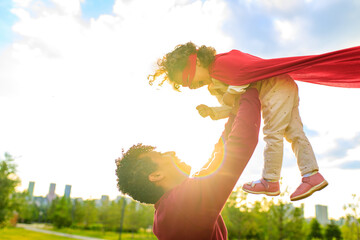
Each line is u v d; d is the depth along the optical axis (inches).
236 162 52.6
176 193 58.8
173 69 72.0
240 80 63.2
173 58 71.4
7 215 1099.3
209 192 53.1
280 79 65.3
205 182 54.4
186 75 71.6
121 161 67.9
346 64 62.1
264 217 1028.5
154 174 63.3
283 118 63.1
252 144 54.1
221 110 76.7
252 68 61.9
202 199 53.4
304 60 60.8
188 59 70.7
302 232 930.7
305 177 59.7
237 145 53.4
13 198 1131.3
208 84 76.3
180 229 55.7
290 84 65.5
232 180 52.8
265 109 65.4
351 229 768.9
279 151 62.6
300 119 65.6
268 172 63.4
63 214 2723.9
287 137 65.4
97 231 2544.3
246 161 53.4
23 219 3489.2
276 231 924.0
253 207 1078.4
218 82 70.8
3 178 1053.8
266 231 1011.9
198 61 70.7
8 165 1087.6
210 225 54.6
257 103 59.4
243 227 1067.3
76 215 2615.7
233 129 56.4
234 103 69.1
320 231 1190.3
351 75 63.9
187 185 57.7
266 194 62.9
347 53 60.7
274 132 63.4
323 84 70.1
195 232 54.9
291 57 62.2
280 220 924.0
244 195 1086.4
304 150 61.1
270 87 64.9
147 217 2064.5
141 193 63.3
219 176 52.9
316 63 62.2
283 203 915.4
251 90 62.5
